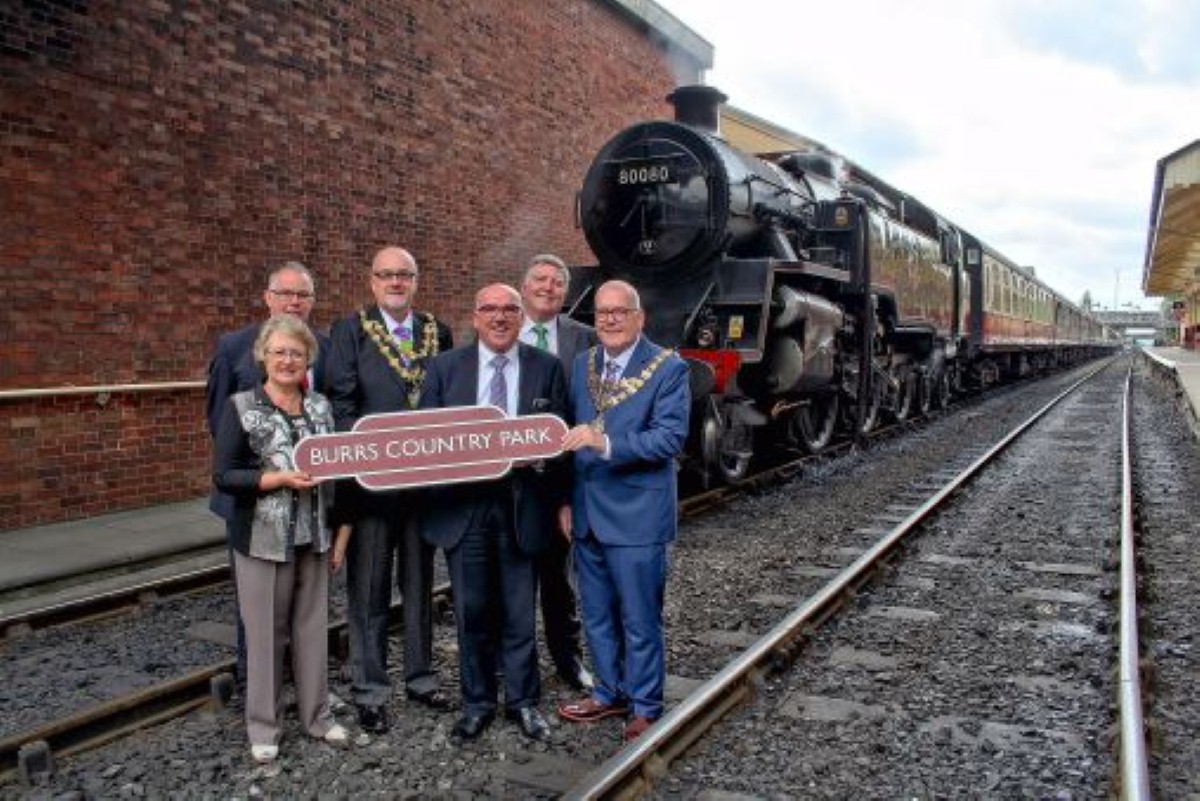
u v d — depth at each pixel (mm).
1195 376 23203
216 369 4621
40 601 6012
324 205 9695
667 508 4156
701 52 16984
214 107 8555
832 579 6328
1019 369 30188
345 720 4363
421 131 10906
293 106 9297
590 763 3949
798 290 10109
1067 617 5879
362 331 4414
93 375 7801
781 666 4848
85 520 7812
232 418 3867
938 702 4566
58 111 7418
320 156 9617
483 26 11820
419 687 4516
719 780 3777
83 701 4582
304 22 9352
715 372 8570
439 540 4117
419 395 4359
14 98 7141
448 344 4766
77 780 3768
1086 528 8297
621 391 4113
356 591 4312
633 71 15297
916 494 9805
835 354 11484
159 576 6637
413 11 10688
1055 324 35562
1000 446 12906
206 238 8570
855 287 11562
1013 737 4180
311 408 4039
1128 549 6883
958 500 9516
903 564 7094
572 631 4746
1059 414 19000
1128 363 54625
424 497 4195
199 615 5844
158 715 4309
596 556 4281
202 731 4242
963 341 19812
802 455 11859
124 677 4875
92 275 7730
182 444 8586
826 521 8492
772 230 10320
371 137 10219
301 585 4098
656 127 9844
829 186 13023
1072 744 4105
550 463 4191
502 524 4133
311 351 3951
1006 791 3707
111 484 8047
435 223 11211
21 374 7324
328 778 3824
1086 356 58938
